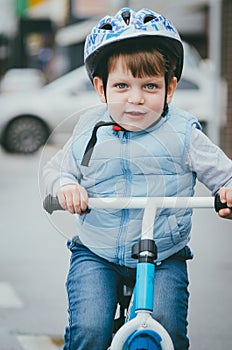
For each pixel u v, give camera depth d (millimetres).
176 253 4566
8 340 7367
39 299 8695
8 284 9250
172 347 4027
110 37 4434
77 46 36719
